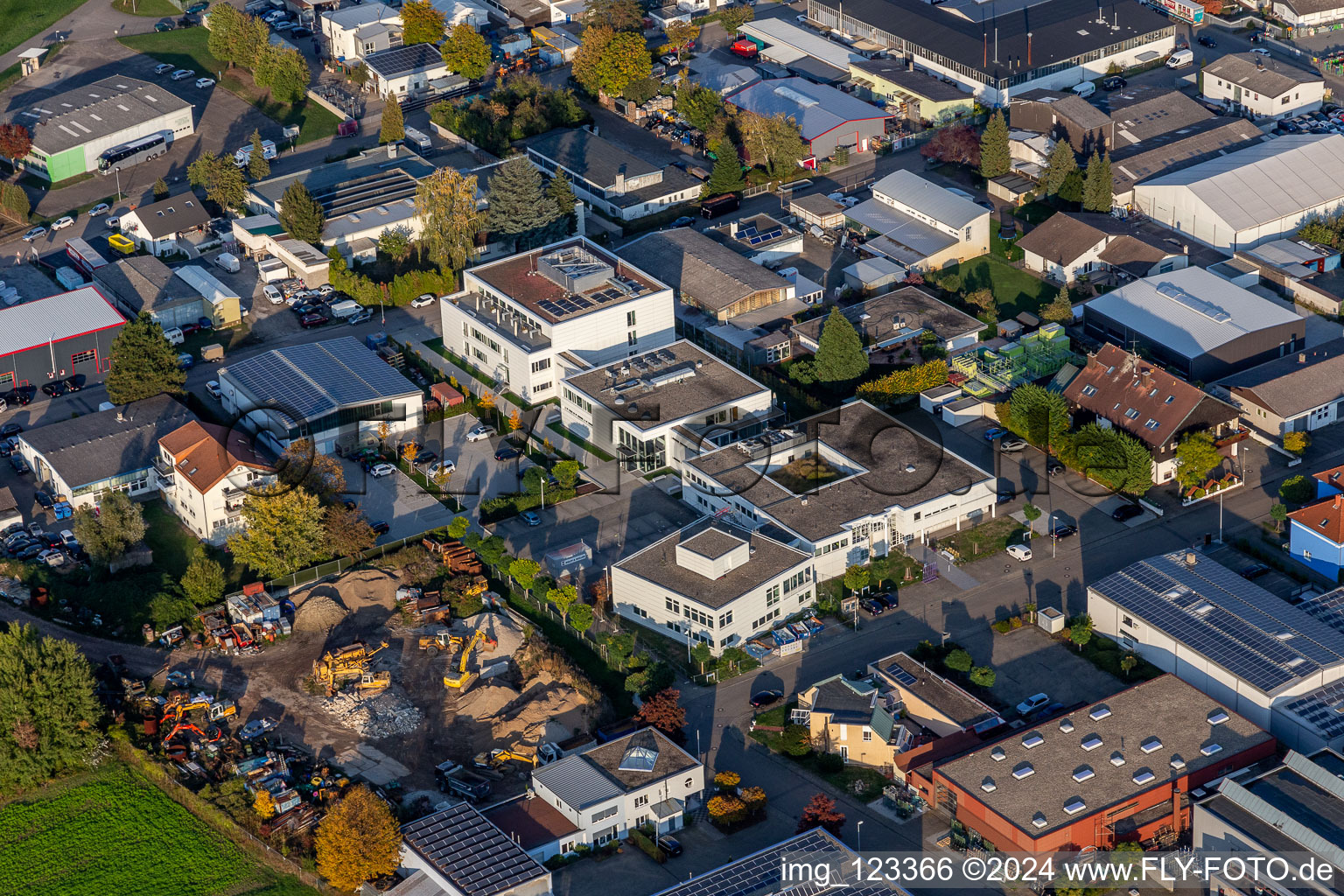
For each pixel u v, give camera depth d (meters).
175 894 175.75
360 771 190.25
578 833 177.00
